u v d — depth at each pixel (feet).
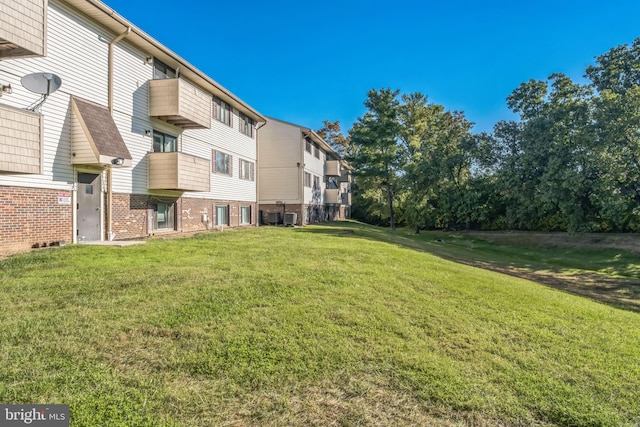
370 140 114.73
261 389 10.13
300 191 77.15
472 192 94.79
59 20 29.27
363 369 11.52
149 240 35.76
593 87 76.43
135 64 37.93
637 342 16.25
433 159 100.53
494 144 93.20
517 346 14.39
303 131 77.61
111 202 34.65
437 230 109.29
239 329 13.66
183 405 9.21
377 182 121.60
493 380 11.51
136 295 17.04
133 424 8.37
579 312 20.76
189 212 47.75
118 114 35.45
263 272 22.74
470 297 21.16
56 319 13.78
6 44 22.63
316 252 32.76
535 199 79.20
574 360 13.48
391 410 9.66
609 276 49.93
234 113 60.49
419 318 16.55
